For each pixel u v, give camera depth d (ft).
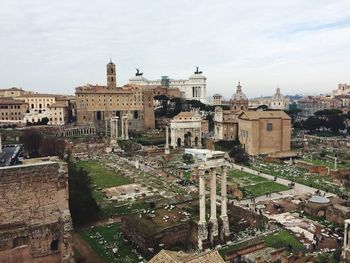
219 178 394.11
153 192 346.13
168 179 400.26
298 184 377.09
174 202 304.09
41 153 494.59
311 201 287.48
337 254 202.59
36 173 142.92
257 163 490.49
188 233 229.45
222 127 645.10
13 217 139.85
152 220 235.20
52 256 147.02
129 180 394.73
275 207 299.79
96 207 273.75
